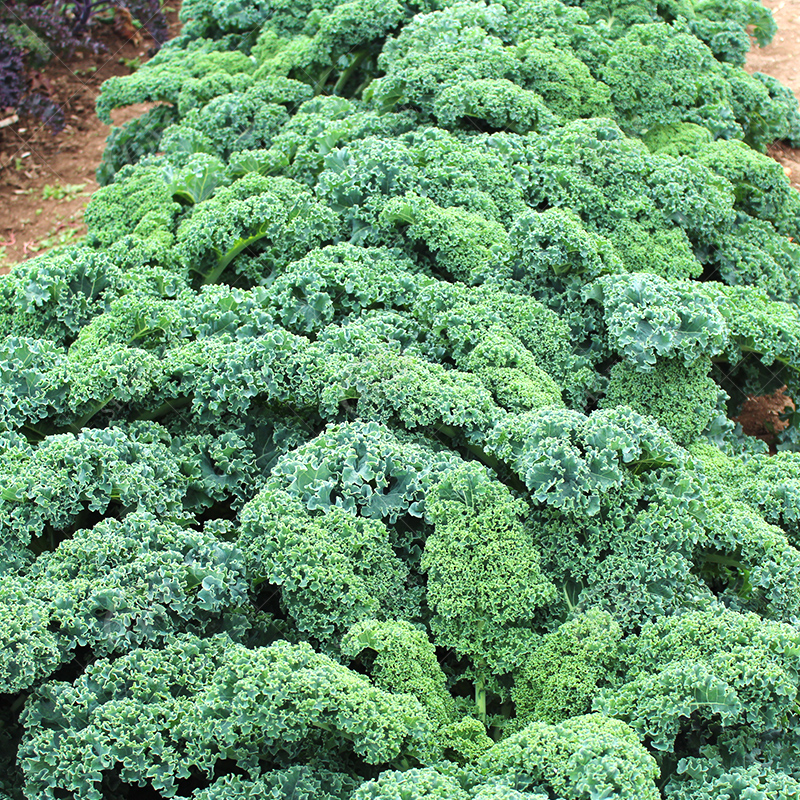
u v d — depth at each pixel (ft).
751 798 8.52
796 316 10.41
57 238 13.08
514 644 9.05
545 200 10.84
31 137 14.74
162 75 12.05
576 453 9.25
